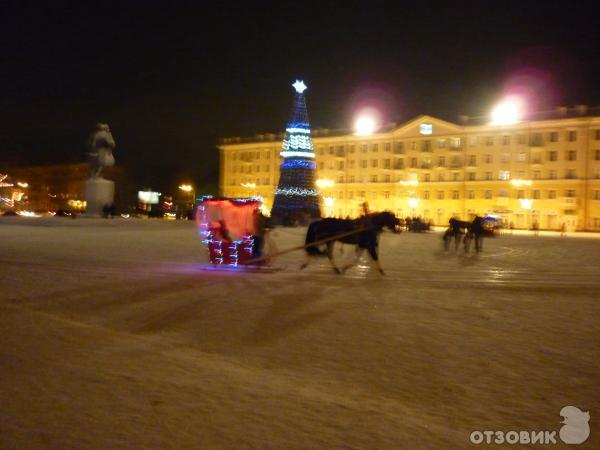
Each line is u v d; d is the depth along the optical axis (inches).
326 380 265.1
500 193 3550.7
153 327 368.8
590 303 469.4
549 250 1204.5
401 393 250.4
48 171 4119.1
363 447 192.4
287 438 197.0
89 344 315.3
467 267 775.7
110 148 2144.4
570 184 3339.1
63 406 219.0
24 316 387.5
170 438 193.2
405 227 2310.5
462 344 332.5
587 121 3284.9
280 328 367.2
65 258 812.6
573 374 281.0
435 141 3764.8
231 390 244.5
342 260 848.3
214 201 705.6
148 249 984.3
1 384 242.8
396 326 375.2
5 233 1450.5
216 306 438.6
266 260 695.7
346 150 4109.3
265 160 4360.2
